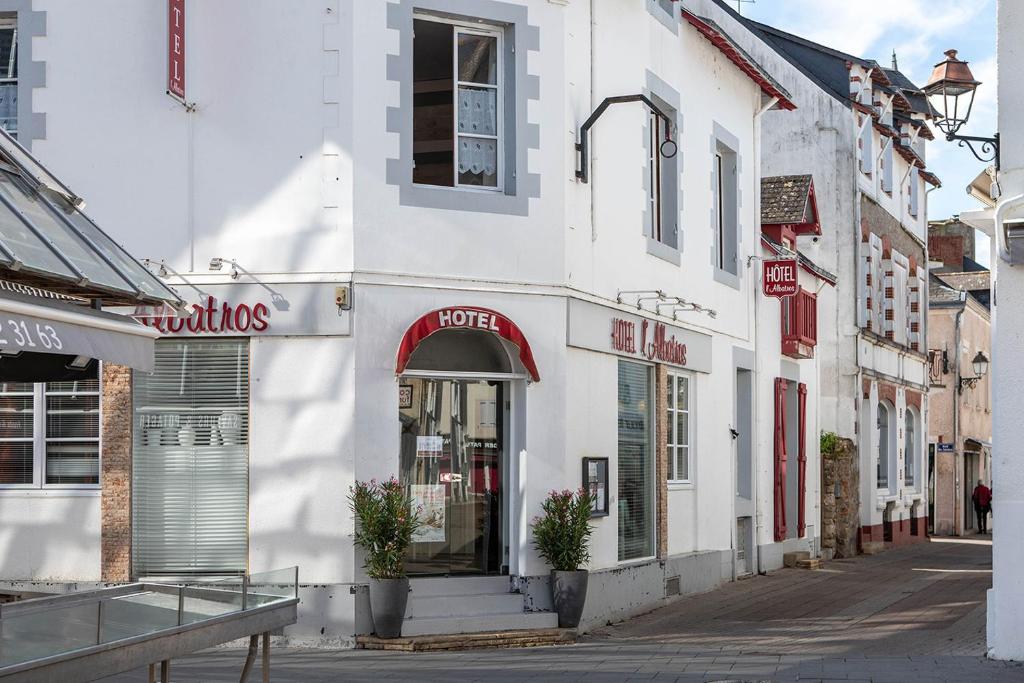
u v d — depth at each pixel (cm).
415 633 1385
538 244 1493
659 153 1869
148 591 855
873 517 3161
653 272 1784
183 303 971
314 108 1406
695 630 1546
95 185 1434
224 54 1424
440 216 1438
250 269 1409
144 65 1435
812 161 3080
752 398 2242
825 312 3044
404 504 1383
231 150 1419
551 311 1500
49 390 1445
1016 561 1202
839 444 2828
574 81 1554
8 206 880
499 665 1251
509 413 1498
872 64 3203
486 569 1491
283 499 1399
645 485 1780
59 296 911
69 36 1443
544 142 1505
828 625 1586
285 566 1394
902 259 3594
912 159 3675
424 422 1469
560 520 1464
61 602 781
